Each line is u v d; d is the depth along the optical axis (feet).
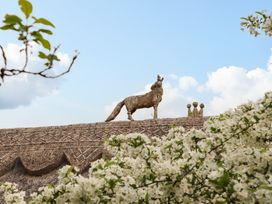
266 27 18.34
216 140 17.11
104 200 13.51
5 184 21.22
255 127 17.26
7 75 7.86
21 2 7.50
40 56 8.23
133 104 42.32
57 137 44.57
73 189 13.56
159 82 41.34
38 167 40.63
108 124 43.39
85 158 40.04
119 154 16.79
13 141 46.24
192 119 40.19
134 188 14.28
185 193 14.47
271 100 17.11
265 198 11.78
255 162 13.35
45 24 8.01
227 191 12.23
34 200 14.33
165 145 16.85
